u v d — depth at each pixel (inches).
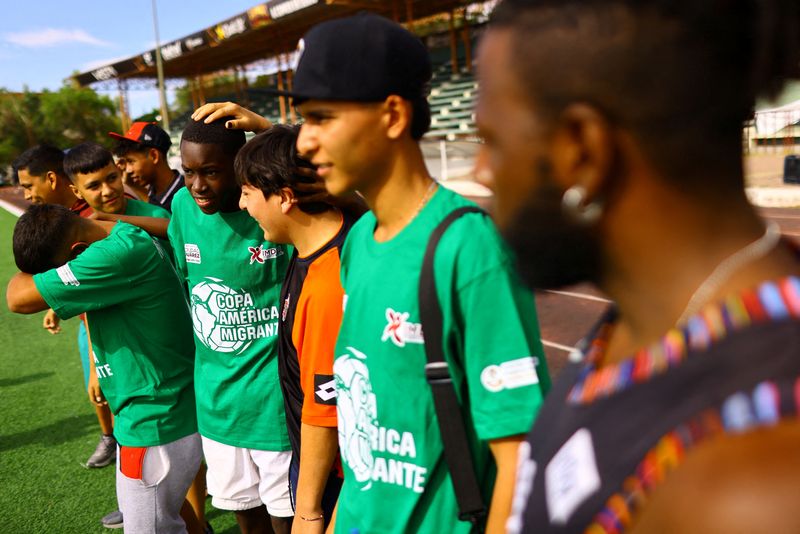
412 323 47.1
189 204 90.7
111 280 87.7
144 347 91.5
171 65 1545.3
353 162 47.3
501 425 44.1
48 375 207.5
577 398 22.4
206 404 90.7
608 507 17.9
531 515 22.8
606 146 18.6
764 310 16.5
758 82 17.8
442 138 992.9
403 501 49.8
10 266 431.2
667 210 18.7
